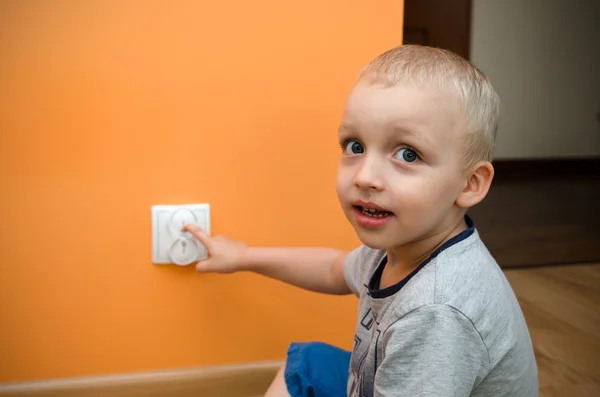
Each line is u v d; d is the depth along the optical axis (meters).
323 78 0.95
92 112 0.91
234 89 0.94
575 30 4.12
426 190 0.61
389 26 0.96
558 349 1.41
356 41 0.95
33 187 0.92
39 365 0.98
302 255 0.92
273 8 0.92
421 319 0.60
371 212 0.64
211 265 0.94
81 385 0.98
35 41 0.88
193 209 0.96
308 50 0.94
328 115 0.97
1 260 0.93
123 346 1.00
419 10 3.57
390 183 0.61
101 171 0.93
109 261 0.96
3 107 0.89
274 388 0.89
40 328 0.97
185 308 1.00
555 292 1.84
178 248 0.96
